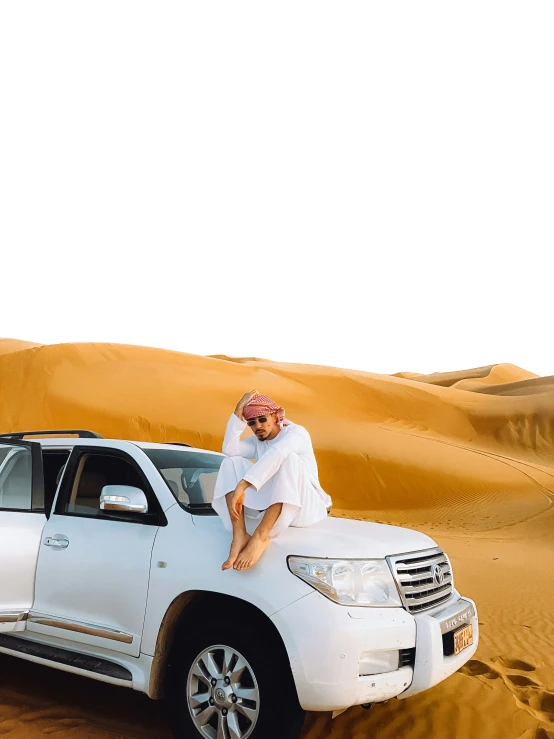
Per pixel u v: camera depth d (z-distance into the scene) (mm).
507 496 30891
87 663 4391
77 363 44719
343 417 46531
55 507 4945
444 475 33125
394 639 3896
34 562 4734
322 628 3729
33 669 5543
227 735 3918
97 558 4496
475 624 4672
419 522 25938
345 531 4465
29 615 4660
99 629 4363
